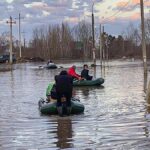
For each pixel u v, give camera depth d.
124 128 13.02
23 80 40.09
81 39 130.00
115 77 40.66
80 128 13.31
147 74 42.88
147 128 12.89
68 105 16.16
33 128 13.56
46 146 10.95
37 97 23.44
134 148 10.34
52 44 133.75
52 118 15.47
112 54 136.88
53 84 18.42
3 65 87.50
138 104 18.92
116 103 19.55
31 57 126.44
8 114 16.77
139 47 133.75
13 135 12.48
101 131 12.67
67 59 128.88
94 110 17.25
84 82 30.12
